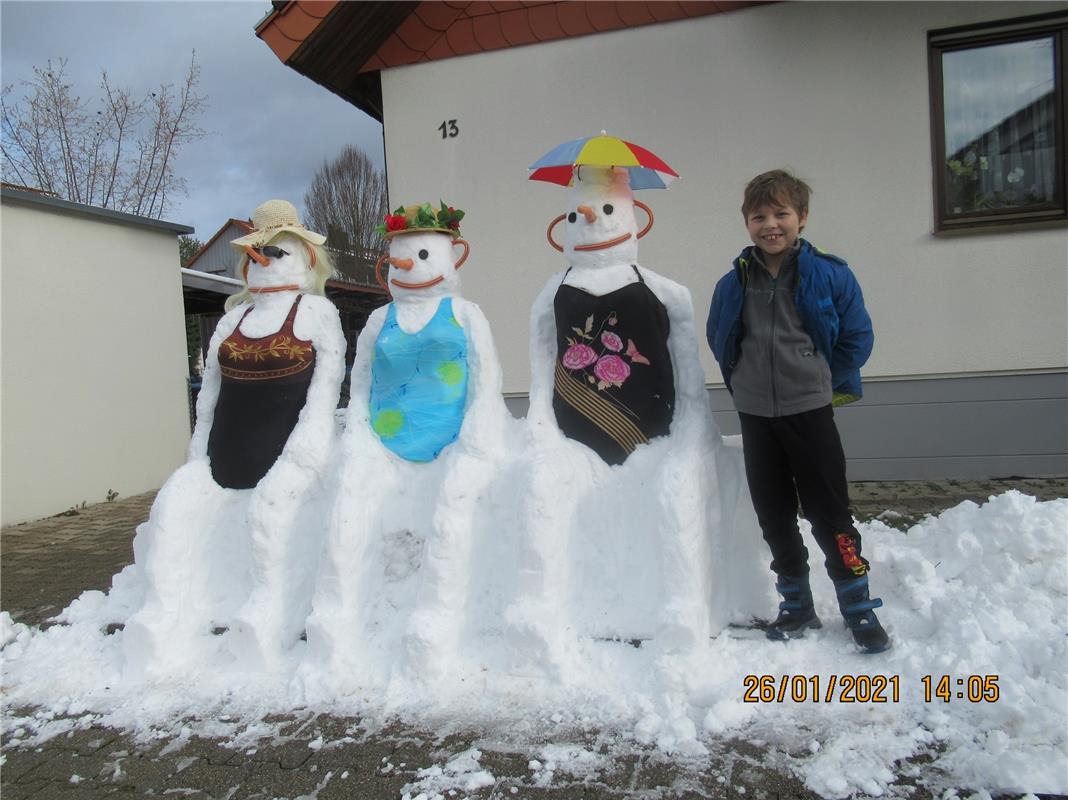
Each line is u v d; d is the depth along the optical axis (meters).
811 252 2.78
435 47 6.47
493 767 2.40
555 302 3.42
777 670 2.76
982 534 3.34
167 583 3.34
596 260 3.35
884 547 3.55
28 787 2.51
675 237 6.15
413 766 2.45
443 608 3.04
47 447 7.23
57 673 3.26
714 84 5.96
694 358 3.31
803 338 2.79
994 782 2.13
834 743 2.36
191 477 3.54
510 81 6.38
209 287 10.31
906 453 5.96
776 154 5.90
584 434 3.28
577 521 3.16
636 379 3.26
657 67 6.05
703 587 2.95
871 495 5.58
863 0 5.61
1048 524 3.16
